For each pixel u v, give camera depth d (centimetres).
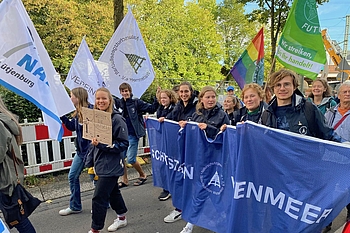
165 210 375
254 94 295
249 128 226
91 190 437
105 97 285
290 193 207
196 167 296
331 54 2036
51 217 353
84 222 342
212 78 2369
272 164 216
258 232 229
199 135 287
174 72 2073
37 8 1182
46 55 327
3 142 212
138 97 508
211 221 282
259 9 1591
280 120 240
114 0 621
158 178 379
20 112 469
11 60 292
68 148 482
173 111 386
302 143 199
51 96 312
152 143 382
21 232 245
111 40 490
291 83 231
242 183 231
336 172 184
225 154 262
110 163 288
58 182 456
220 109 304
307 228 199
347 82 347
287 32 400
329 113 371
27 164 455
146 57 516
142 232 319
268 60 2561
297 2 396
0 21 288
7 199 231
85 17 1345
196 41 2312
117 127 286
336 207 184
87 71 458
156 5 2023
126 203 396
